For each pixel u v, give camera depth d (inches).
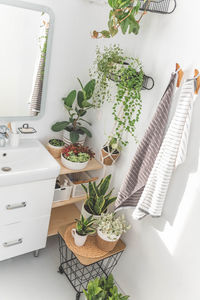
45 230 83.9
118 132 74.2
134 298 77.9
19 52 70.2
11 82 72.7
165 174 56.9
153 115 63.5
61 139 91.6
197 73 51.0
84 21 76.7
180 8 54.4
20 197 72.2
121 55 70.7
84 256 71.6
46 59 75.0
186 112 52.3
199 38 51.8
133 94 67.1
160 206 60.6
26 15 67.1
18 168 73.8
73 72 82.4
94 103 85.5
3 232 75.0
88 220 72.1
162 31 59.1
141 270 74.1
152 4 57.0
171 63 58.1
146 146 61.2
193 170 56.2
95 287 68.4
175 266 63.6
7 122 77.8
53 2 69.6
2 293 76.9
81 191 88.5
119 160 77.8
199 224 56.5
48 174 72.9
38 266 87.1
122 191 67.4
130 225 73.6
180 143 54.6
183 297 62.4
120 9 55.8
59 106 85.1
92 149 90.5
